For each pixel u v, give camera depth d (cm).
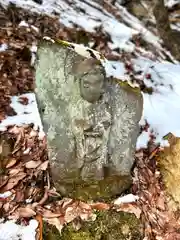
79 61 79
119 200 94
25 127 108
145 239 88
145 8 186
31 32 149
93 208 91
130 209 92
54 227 87
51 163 88
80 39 158
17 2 163
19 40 143
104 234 87
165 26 181
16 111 114
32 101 119
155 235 91
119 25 174
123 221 89
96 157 87
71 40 156
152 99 135
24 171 98
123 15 186
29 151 103
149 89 140
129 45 165
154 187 100
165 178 102
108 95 83
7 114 112
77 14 173
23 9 160
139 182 99
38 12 162
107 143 86
